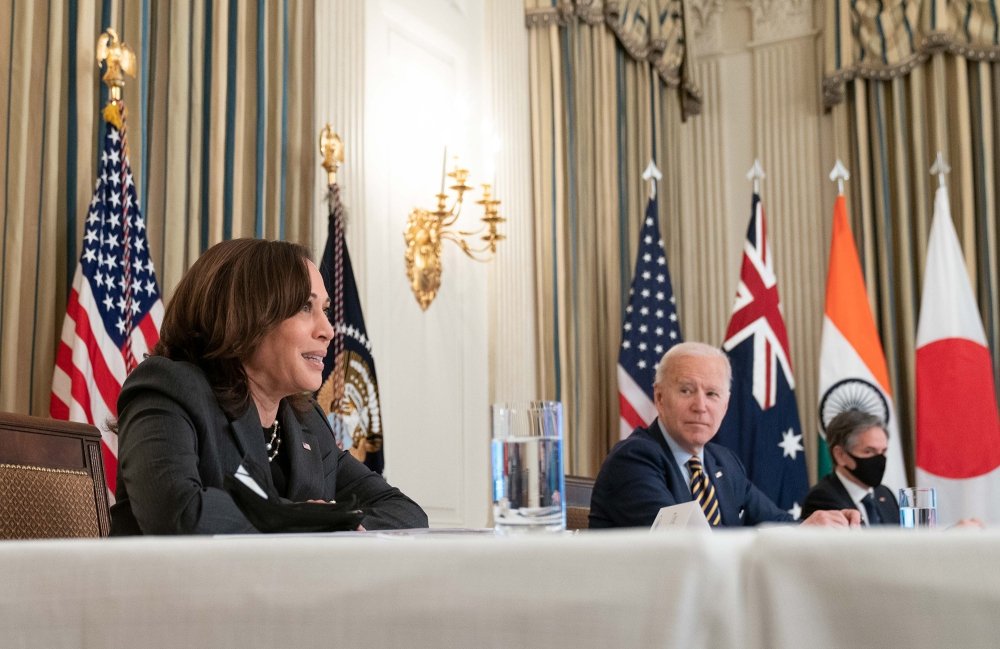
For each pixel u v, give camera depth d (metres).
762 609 0.45
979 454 4.96
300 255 1.80
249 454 1.66
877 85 6.04
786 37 6.47
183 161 3.41
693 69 6.43
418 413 4.55
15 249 2.83
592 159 5.79
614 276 5.76
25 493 1.62
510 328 5.21
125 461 1.52
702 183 6.56
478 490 4.90
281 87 3.83
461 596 0.50
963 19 5.84
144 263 3.06
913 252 5.85
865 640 0.43
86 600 0.56
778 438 5.00
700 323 6.46
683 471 2.62
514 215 5.36
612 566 0.48
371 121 4.41
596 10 5.80
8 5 2.90
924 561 0.43
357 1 4.32
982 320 5.64
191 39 3.51
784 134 6.41
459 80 5.05
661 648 0.46
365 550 0.53
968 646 0.42
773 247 6.35
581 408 5.45
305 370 1.76
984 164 5.76
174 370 1.62
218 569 0.55
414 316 4.57
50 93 2.98
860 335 5.04
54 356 2.91
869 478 2.67
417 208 4.64
